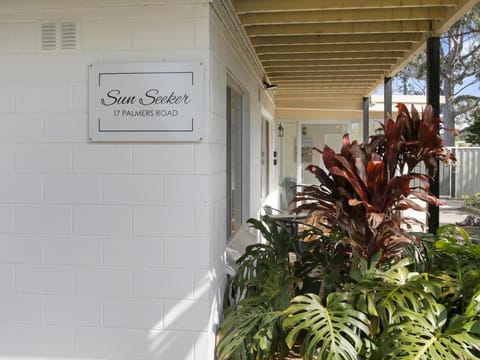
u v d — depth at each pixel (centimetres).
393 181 283
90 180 294
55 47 294
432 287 270
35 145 297
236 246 441
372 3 374
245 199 540
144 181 291
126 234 293
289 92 887
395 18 404
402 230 283
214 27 301
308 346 239
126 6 289
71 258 296
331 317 252
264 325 270
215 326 305
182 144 289
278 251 334
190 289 289
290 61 589
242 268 333
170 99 287
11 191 299
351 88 823
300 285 306
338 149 1063
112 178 293
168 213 290
